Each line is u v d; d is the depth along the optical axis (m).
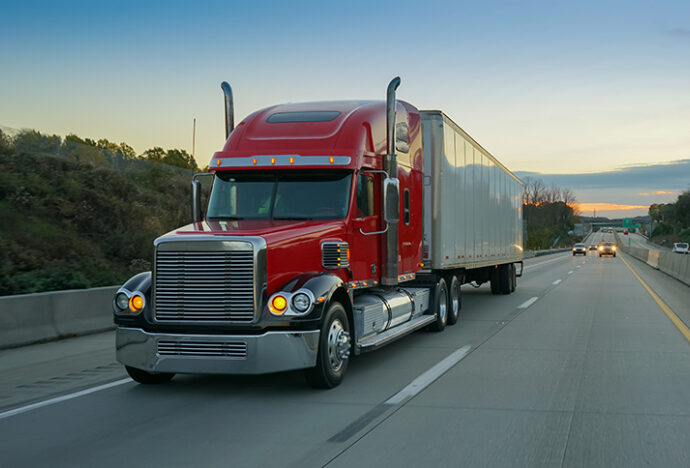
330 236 8.38
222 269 7.35
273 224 8.32
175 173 30.94
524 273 38.22
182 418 6.51
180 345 7.39
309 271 8.01
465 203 15.02
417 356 10.20
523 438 5.72
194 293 7.40
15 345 11.05
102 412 6.79
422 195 12.49
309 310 7.40
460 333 12.83
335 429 6.05
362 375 8.72
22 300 11.38
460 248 14.50
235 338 7.26
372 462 5.07
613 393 7.52
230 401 7.26
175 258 7.47
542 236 144.88
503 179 20.50
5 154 22.00
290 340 7.31
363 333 8.87
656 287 25.94
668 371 8.84
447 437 5.75
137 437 5.82
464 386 7.95
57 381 8.41
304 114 9.68
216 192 9.12
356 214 8.95
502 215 20.30
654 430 5.98
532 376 8.54
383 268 9.83
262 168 8.95
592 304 18.69
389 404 7.05
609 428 6.05
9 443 5.65
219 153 9.22
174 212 26.92
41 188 21.08
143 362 7.51
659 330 13.05
